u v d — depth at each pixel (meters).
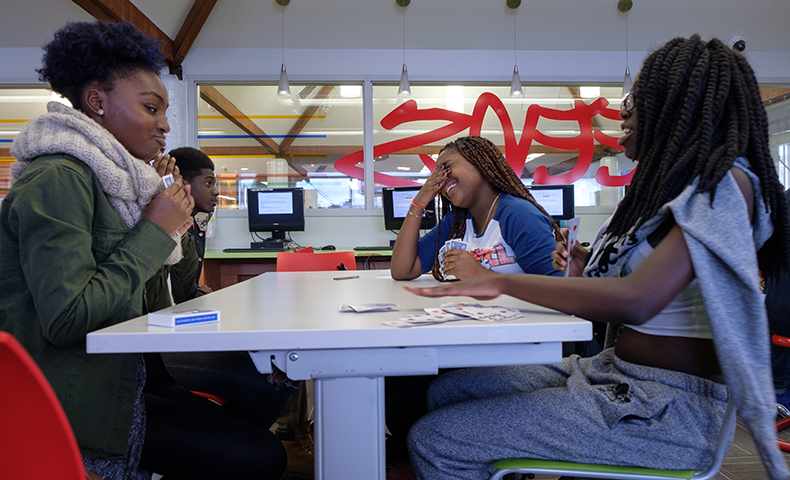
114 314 0.87
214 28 4.61
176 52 4.57
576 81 4.97
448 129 5.10
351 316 0.81
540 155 5.18
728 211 0.70
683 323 0.82
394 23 4.67
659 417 0.78
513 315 0.75
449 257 1.17
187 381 1.42
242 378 1.46
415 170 5.07
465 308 0.83
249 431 0.95
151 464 0.90
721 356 0.69
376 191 5.01
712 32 4.86
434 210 3.99
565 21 4.72
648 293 0.72
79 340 0.78
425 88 5.09
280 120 5.02
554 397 0.82
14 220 0.80
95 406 0.82
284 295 1.19
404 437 1.26
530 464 0.79
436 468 0.83
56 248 0.76
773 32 4.86
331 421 0.72
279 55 4.80
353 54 4.85
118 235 0.91
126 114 1.01
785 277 1.70
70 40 0.96
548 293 0.77
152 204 0.94
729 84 0.76
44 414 0.36
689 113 0.79
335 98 5.05
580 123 5.18
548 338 0.68
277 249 4.07
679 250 0.72
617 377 0.85
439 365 0.70
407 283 1.57
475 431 0.81
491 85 5.03
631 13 4.68
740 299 0.69
